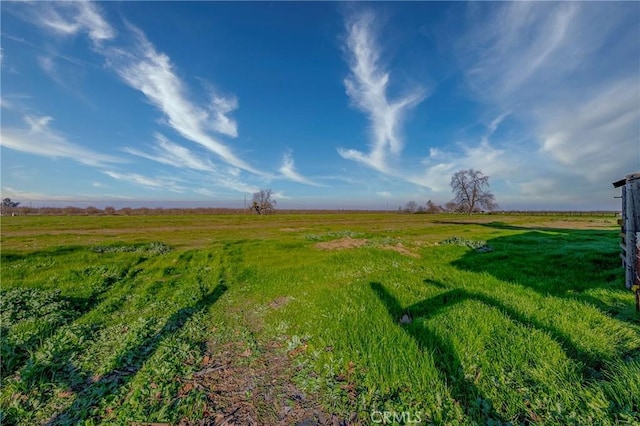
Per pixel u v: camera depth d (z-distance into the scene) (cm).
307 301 692
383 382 351
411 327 491
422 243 1747
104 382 383
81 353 464
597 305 551
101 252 1466
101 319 617
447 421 289
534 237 1991
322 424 302
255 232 2808
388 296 683
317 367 396
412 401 319
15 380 382
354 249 1437
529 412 291
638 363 331
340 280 899
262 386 372
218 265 1179
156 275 1010
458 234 2444
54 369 408
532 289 681
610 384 307
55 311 632
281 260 1277
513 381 337
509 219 5228
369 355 401
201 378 394
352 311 588
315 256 1355
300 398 344
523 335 434
